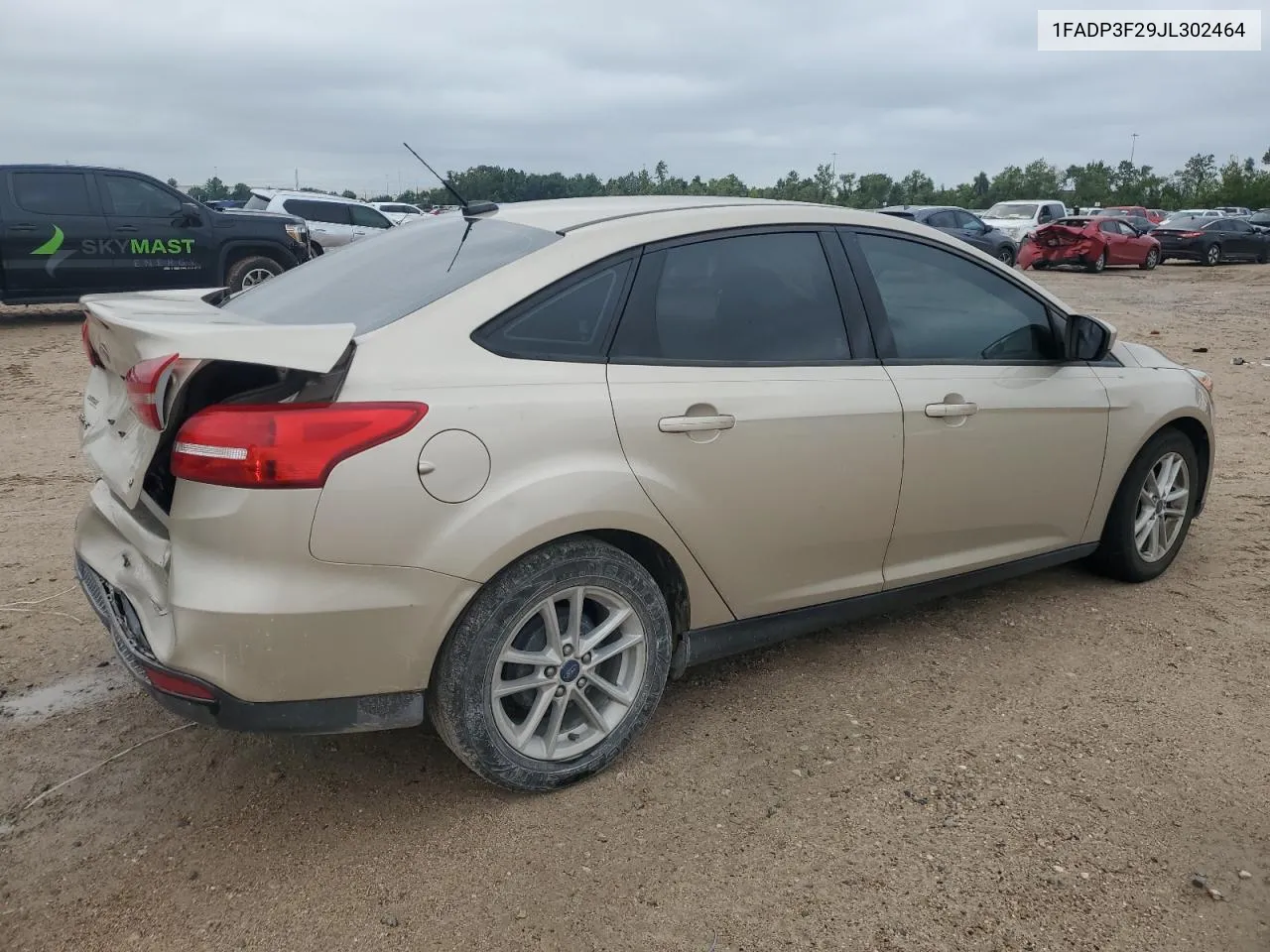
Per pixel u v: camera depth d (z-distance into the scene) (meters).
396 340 2.53
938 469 3.46
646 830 2.69
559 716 2.81
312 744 3.12
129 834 2.67
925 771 2.97
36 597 4.20
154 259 12.30
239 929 2.33
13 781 2.91
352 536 2.38
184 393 2.41
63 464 6.40
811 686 3.49
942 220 22.70
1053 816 2.75
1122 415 4.05
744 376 3.04
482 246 3.00
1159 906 2.41
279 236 13.17
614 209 3.15
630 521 2.77
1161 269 26.08
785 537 3.15
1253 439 7.26
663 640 2.96
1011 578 4.08
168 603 2.43
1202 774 2.96
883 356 3.40
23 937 2.30
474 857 2.58
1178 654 3.75
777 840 2.65
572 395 2.69
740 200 3.36
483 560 2.52
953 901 2.43
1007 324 3.78
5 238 11.42
